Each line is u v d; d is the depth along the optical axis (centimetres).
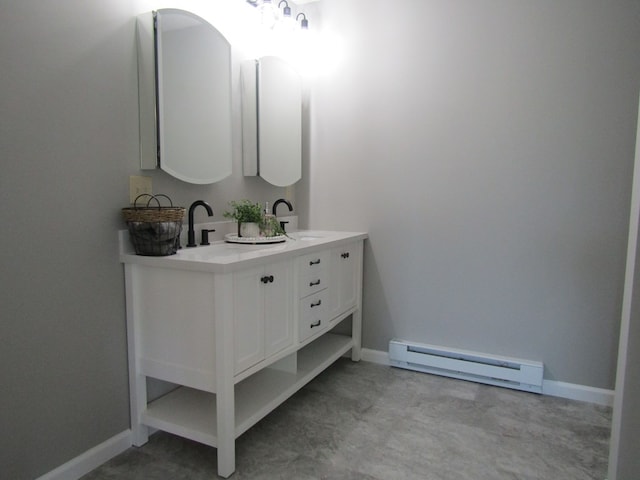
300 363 234
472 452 180
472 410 217
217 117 216
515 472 167
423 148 259
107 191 168
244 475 163
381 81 267
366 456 177
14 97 136
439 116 253
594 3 214
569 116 224
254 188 256
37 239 145
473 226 250
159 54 179
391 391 238
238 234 221
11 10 134
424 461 174
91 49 160
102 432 170
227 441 160
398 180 267
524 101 232
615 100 214
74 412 159
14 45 136
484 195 246
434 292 263
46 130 146
